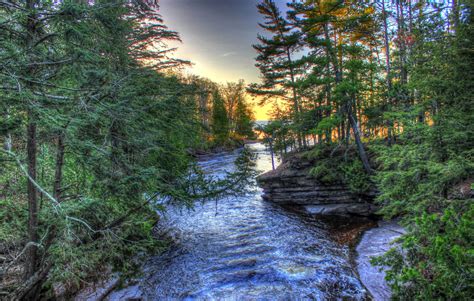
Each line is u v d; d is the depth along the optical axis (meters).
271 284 7.98
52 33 4.73
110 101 6.16
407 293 4.49
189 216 15.59
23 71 4.50
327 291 7.41
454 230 4.19
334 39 19.12
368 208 14.48
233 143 54.25
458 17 7.47
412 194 7.32
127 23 7.94
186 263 9.70
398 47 16.59
